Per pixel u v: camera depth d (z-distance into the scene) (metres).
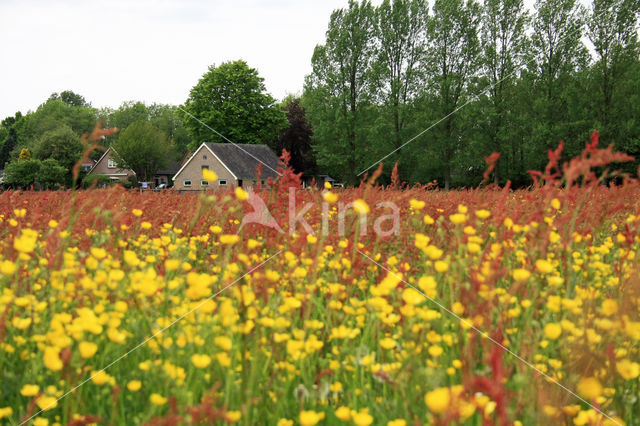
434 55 28.78
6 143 89.31
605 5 25.86
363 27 30.30
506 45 27.95
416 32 29.39
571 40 26.38
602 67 26.23
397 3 29.23
